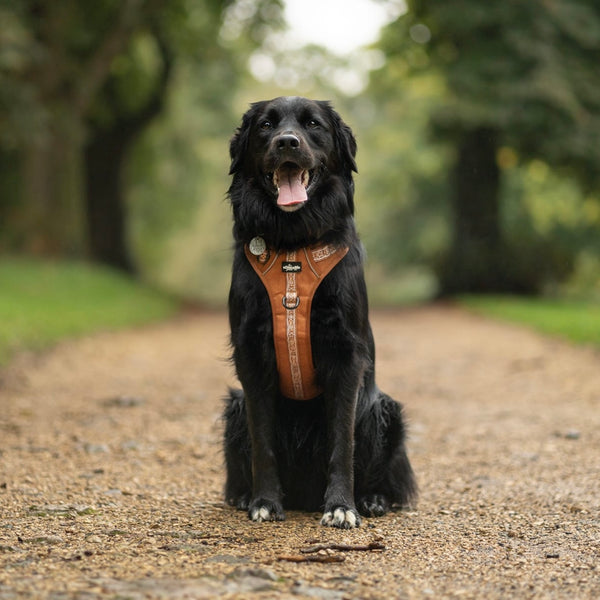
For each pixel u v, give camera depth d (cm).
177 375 1277
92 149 4125
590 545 467
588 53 2770
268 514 514
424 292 6031
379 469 547
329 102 546
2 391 1052
